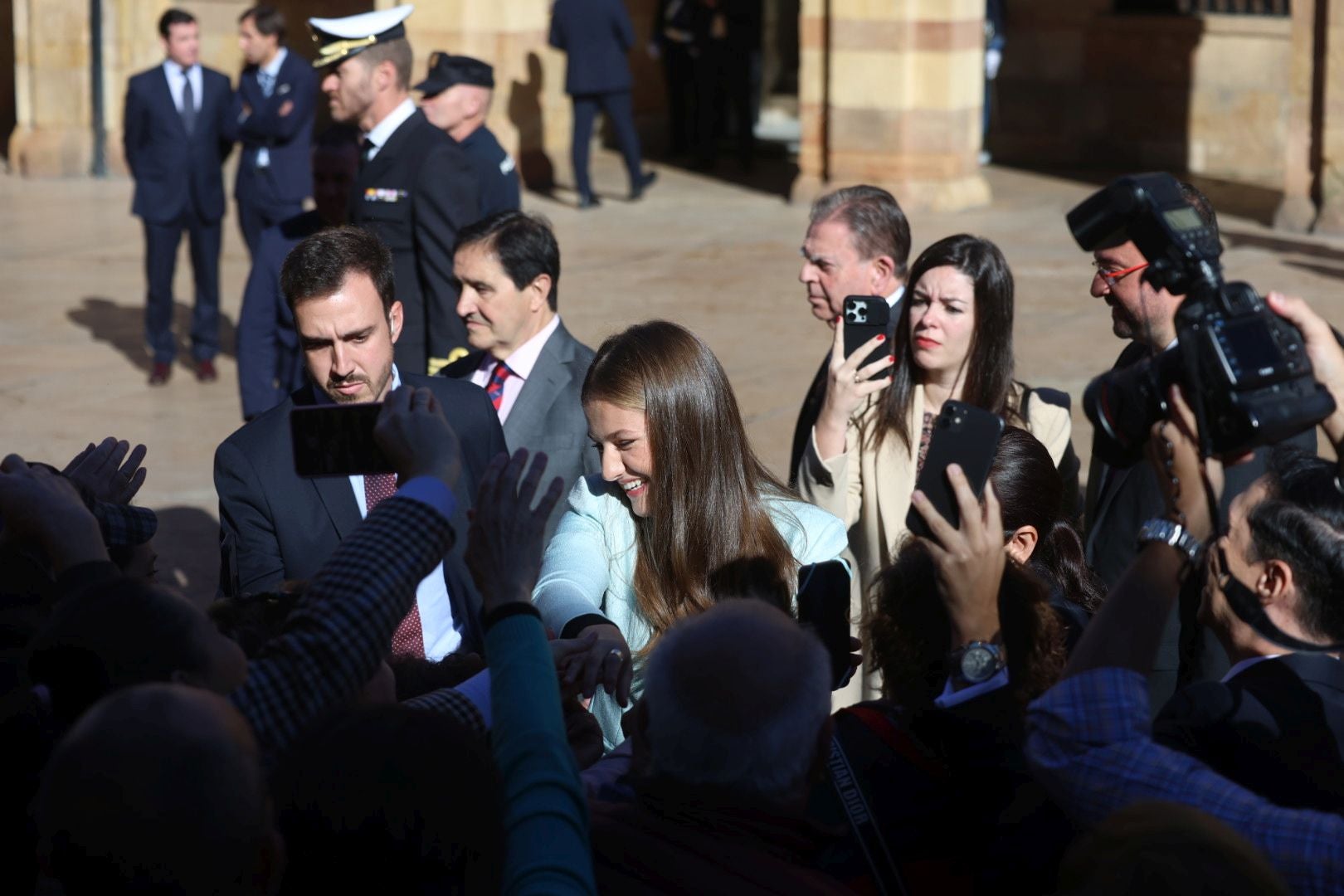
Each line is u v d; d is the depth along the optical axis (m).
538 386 4.19
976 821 2.19
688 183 15.14
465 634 3.39
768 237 12.56
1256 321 1.98
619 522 3.11
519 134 14.72
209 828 1.63
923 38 13.13
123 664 1.98
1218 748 2.19
